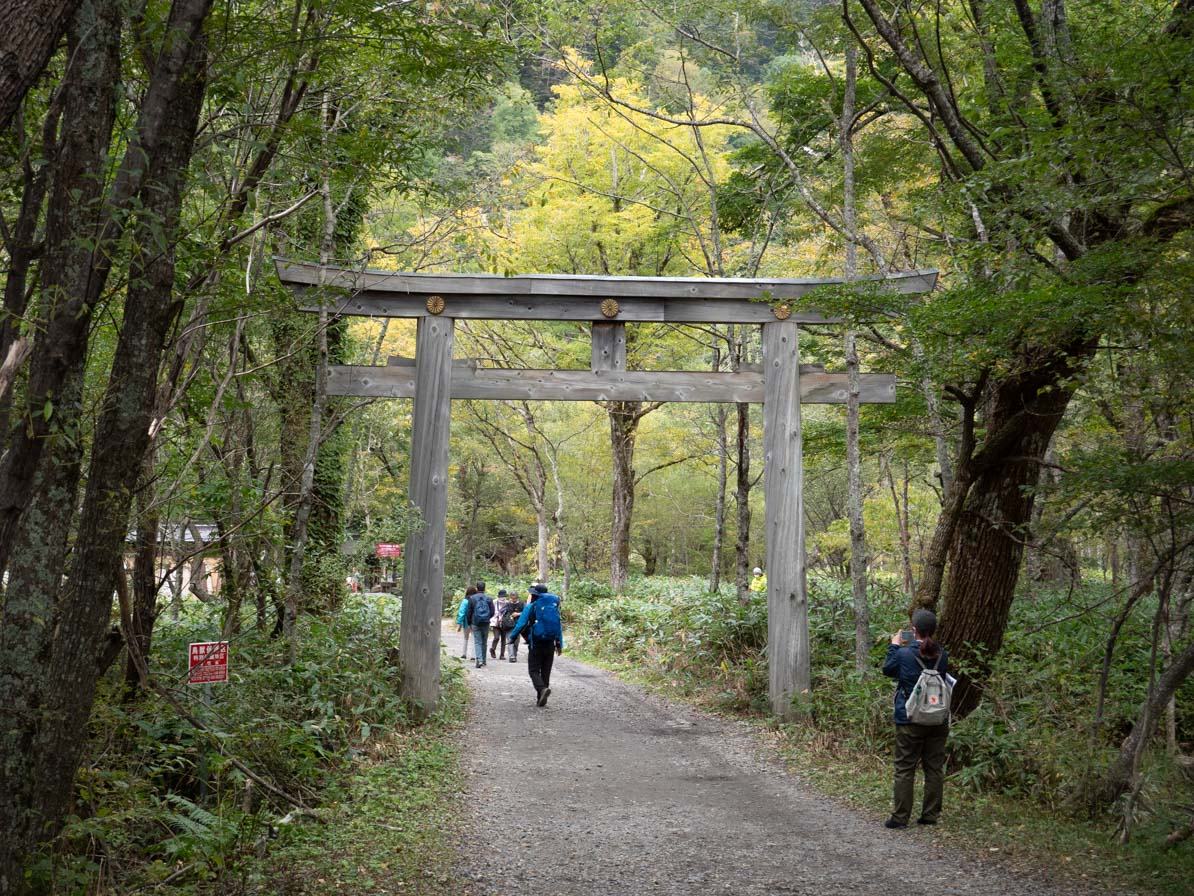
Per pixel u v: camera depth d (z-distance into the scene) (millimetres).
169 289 3920
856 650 10391
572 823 6672
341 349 11305
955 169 8219
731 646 13117
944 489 12531
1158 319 6020
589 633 20297
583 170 19500
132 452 3801
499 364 19516
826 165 13641
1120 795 6742
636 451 30672
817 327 11656
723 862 5809
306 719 7910
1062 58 6508
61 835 3768
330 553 10281
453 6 6168
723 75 12992
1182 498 6180
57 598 3957
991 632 8828
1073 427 10250
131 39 4699
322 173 6203
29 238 4051
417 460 10250
